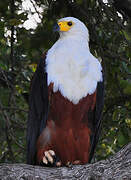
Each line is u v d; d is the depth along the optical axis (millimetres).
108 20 12320
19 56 12500
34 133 10180
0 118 14086
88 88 9828
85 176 7902
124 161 7918
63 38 10477
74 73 9781
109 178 7773
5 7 11852
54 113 9883
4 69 12797
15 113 13750
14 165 8008
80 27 10508
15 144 12820
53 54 10094
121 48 13430
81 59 9875
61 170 8055
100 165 7980
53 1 12344
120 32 12023
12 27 11633
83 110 9891
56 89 9812
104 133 12883
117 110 12344
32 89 10531
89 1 12477
